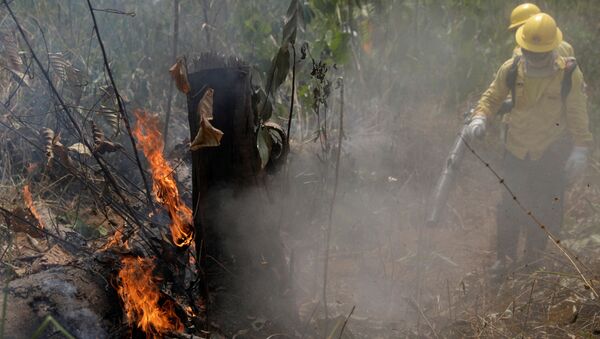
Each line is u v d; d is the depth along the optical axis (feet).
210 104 9.64
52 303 9.52
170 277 11.39
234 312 11.10
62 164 13.19
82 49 19.10
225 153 10.59
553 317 13.39
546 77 14.65
